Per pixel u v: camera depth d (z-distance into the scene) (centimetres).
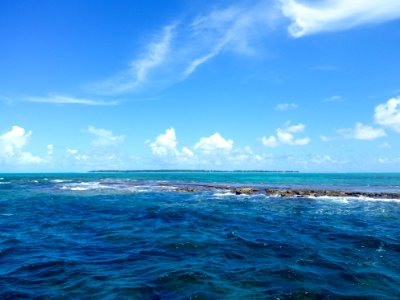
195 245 1418
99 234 1659
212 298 845
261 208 2756
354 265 1136
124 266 1119
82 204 3038
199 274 1024
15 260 1191
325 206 2922
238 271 1062
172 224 1961
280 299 843
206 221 2073
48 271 1066
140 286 927
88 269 1084
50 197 3725
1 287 926
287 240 1525
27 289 911
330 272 1058
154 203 3131
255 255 1269
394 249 1362
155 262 1168
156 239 1535
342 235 1641
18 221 2073
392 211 2595
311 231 1748
